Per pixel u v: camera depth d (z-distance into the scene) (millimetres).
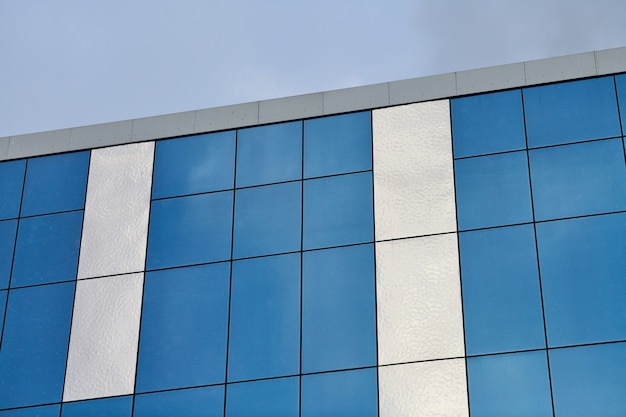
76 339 36719
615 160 35344
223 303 36094
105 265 37625
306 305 35406
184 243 37312
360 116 37906
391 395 33594
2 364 36781
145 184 38625
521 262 34469
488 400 32938
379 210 36188
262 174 37750
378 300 34938
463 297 34375
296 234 36531
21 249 38594
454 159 36438
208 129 39000
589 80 36719
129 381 35719
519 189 35562
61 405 35844
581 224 34656
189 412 34844
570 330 33312
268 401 34406
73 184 39250
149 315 36531
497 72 37469
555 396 32625
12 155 40219
